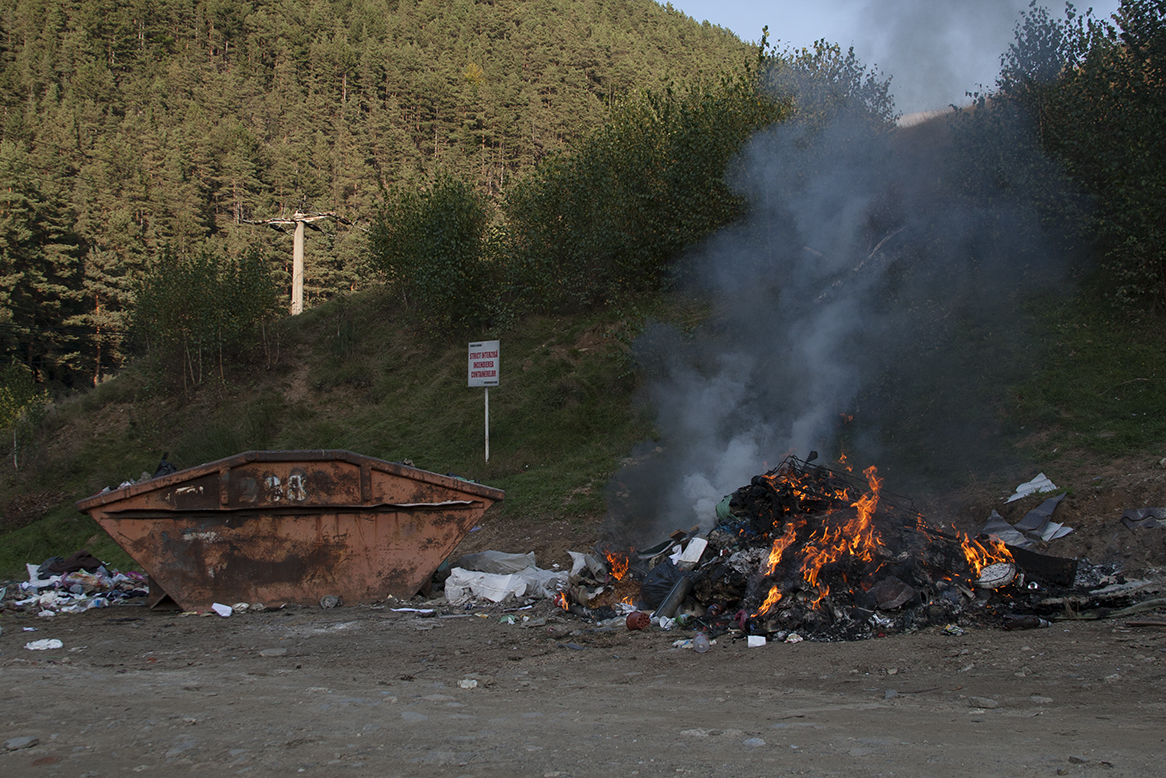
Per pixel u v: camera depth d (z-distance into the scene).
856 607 6.45
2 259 43.47
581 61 98.19
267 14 111.75
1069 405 10.68
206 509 8.22
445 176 20.95
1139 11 13.41
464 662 5.80
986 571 6.81
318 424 18.05
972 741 3.35
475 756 3.23
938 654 5.41
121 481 17.75
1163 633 5.43
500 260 19.88
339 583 8.45
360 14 117.38
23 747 3.41
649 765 3.07
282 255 57.19
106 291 48.00
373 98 92.56
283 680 5.09
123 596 9.41
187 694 4.56
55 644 6.52
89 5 96.06
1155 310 11.62
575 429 14.62
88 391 23.23
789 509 7.64
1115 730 3.49
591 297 18.55
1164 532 7.56
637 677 5.20
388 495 8.50
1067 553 7.98
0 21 91.06
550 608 7.98
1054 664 4.90
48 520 16.70
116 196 58.44
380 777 2.96
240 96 90.75
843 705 4.23
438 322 19.67
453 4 125.31
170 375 21.17
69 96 76.44
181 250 53.94
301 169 72.69
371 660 5.88
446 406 17.06
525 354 17.72
